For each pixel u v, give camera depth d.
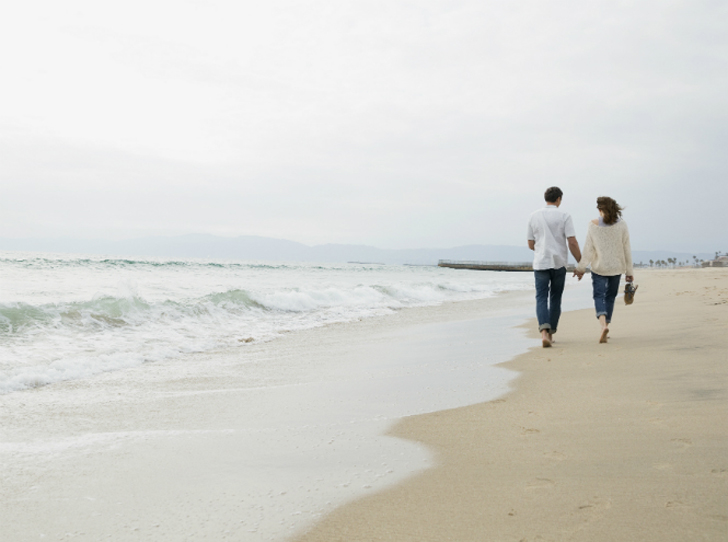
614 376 3.66
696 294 11.23
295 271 31.81
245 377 4.44
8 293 10.41
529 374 3.97
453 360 4.89
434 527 1.62
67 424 3.00
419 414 3.02
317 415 3.10
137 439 2.64
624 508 1.65
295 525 1.67
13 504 1.87
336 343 6.47
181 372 4.66
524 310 11.09
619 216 5.07
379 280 24.09
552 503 1.73
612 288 5.20
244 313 9.23
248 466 2.24
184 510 1.81
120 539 1.61
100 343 5.82
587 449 2.23
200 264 33.72
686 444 2.20
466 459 2.22
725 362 3.76
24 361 4.72
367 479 2.04
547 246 5.25
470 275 43.41
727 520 1.53
